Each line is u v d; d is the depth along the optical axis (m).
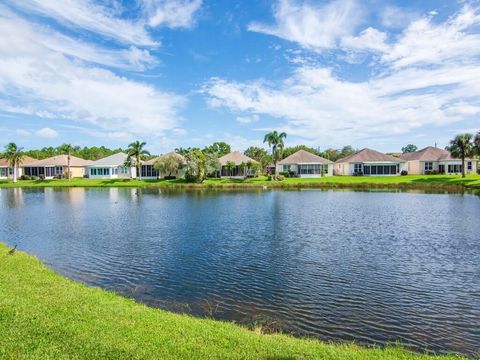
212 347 8.40
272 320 12.62
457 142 76.81
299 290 15.56
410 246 23.09
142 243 24.30
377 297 14.77
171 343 8.46
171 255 21.19
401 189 69.12
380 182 75.62
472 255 20.86
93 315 10.15
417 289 15.62
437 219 33.72
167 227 30.23
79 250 22.50
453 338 11.41
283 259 20.27
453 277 17.12
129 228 29.88
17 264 17.11
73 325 9.25
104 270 18.42
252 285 16.19
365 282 16.53
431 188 67.94
